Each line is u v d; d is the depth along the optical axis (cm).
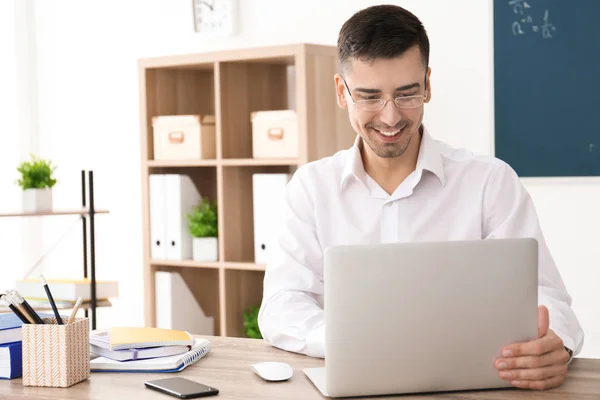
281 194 339
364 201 205
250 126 365
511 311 144
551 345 146
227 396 146
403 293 141
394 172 202
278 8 380
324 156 335
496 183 201
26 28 450
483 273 142
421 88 177
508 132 333
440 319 142
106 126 433
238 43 391
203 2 394
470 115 340
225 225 355
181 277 374
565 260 326
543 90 326
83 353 159
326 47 337
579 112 321
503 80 332
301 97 327
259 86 368
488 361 145
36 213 348
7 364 162
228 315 357
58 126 447
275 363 160
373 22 175
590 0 317
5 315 179
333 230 206
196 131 359
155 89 374
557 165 326
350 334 141
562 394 143
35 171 358
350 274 141
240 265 347
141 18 419
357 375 142
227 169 356
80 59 439
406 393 144
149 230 372
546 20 324
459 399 141
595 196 320
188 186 367
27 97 451
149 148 372
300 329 179
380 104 176
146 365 164
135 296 430
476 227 200
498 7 331
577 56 320
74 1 438
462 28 340
